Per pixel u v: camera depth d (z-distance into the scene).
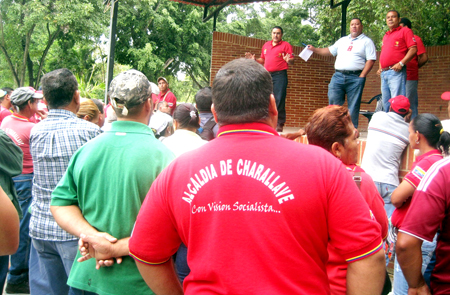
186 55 24.17
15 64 27.25
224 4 10.07
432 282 2.13
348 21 14.98
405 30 5.78
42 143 2.71
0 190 1.61
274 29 7.57
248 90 1.48
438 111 9.88
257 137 1.47
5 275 2.92
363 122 10.94
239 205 1.39
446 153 2.91
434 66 9.94
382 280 1.40
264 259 1.35
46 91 2.76
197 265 1.43
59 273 2.72
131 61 23.39
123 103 2.19
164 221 1.53
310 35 24.59
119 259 2.10
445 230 2.06
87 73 26.86
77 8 21.17
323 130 2.12
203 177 1.44
